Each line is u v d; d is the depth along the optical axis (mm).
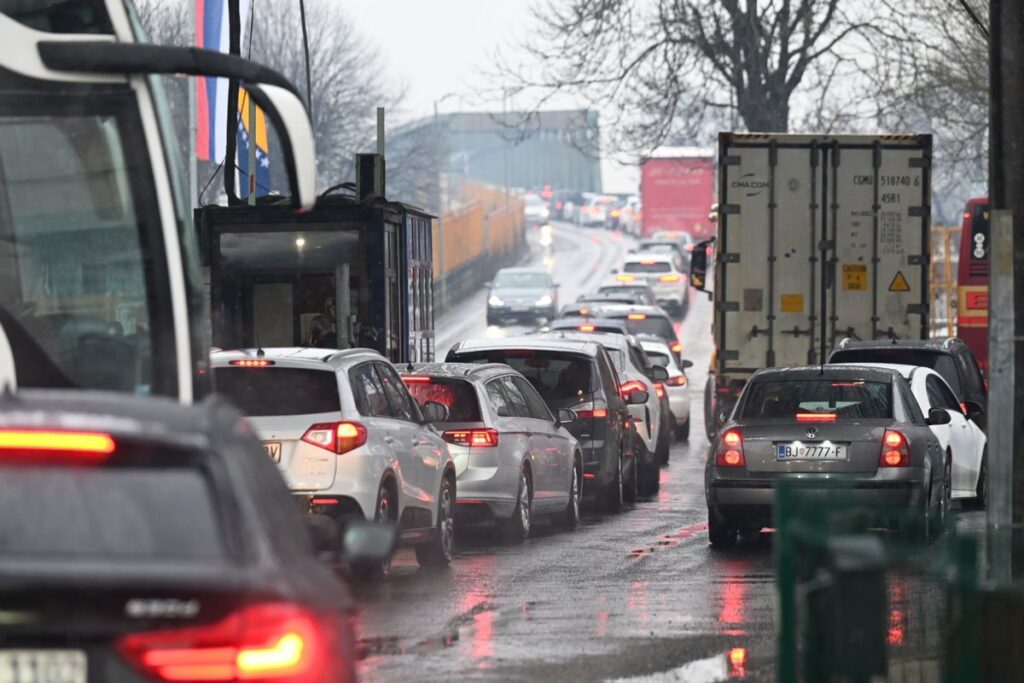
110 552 11344
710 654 24391
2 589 11023
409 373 40031
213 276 54406
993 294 28734
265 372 31766
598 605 29266
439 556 35562
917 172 58562
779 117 115188
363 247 54000
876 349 52250
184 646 11078
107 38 21141
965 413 47375
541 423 43062
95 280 21078
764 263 58969
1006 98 30203
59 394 12469
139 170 21188
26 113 21078
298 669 11320
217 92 67812
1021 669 15461
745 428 37938
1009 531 15688
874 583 14094
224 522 11500
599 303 120438
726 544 38688
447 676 22578
